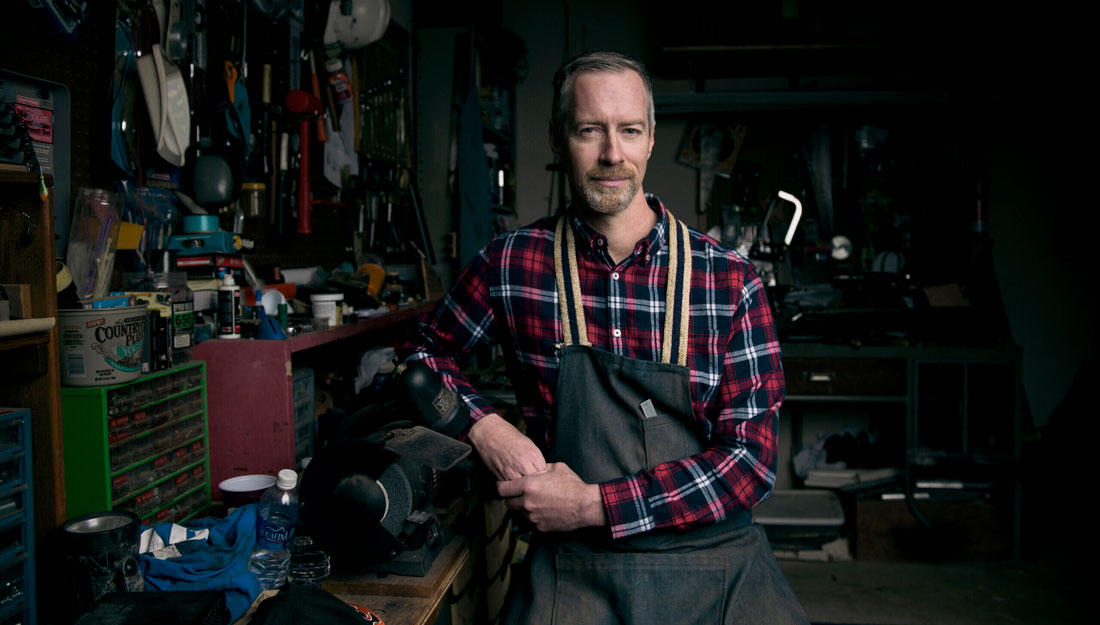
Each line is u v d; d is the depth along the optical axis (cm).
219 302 180
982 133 405
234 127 204
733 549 132
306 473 122
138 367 141
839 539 348
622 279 136
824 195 402
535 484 125
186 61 196
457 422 129
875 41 363
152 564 129
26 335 120
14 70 148
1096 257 402
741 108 389
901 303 379
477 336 147
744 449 129
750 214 410
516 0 445
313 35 277
